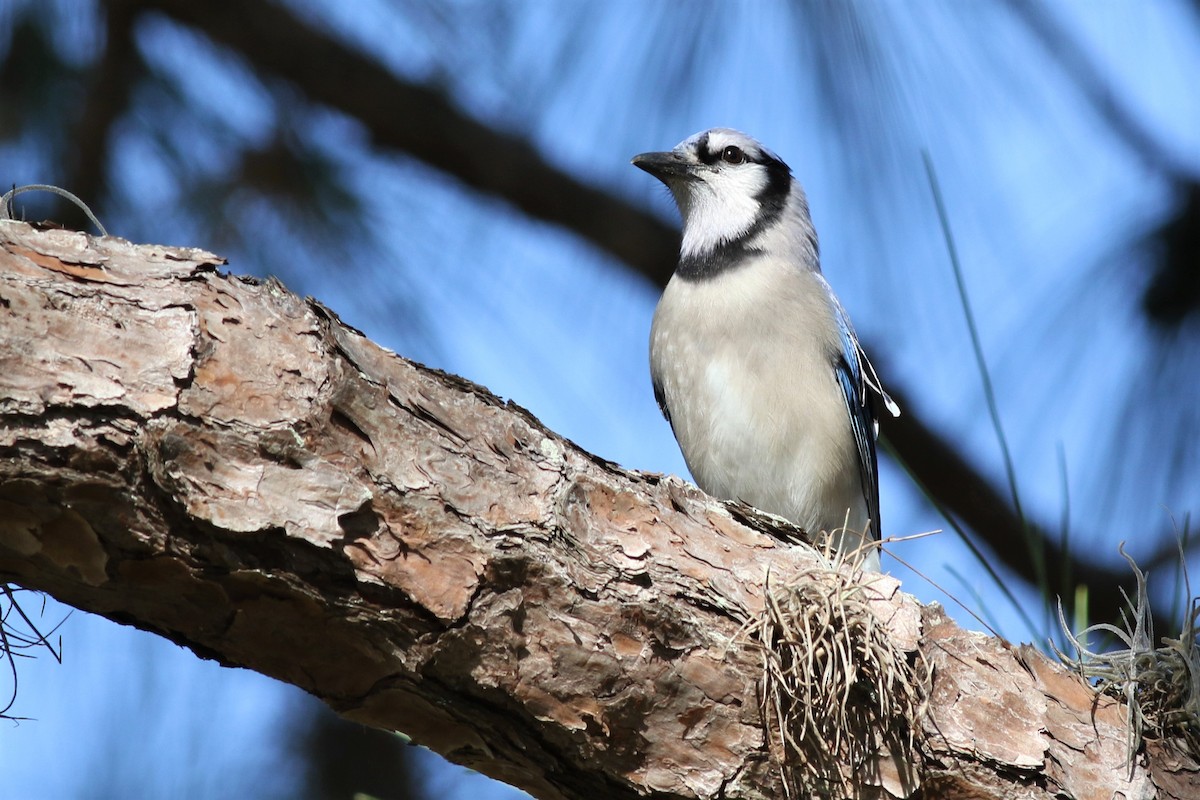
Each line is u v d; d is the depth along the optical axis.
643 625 4.41
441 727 4.47
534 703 4.35
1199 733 5.21
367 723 4.50
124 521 3.72
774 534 4.95
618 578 4.40
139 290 3.77
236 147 7.88
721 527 4.75
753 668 4.54
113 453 3.63
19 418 3.52
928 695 4.72
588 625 4.33
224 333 3.84
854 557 5.09
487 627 4.19
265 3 7.93
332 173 7.96
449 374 4.35
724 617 4.55
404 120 8.31
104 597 3.94
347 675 4.26
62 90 7.38
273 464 3.87
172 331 3.76
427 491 4.10
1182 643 5.23
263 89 8.06
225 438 3.79
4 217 3.91
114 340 3.68
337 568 3.97
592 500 4.48
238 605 3.98
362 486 3.98
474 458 4.24
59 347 3.61
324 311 4.05
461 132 8.47
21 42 7.34
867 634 4.61
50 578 3.86
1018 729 4.88
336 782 7.72
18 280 3.61
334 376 3.96
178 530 3.78
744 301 8.06
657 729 4.51
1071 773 4.91
